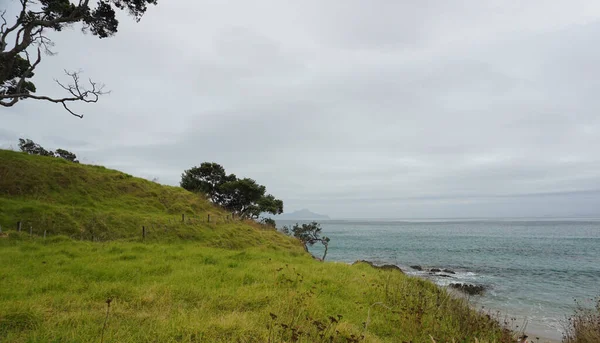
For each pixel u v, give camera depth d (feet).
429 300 34.96
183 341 17.49
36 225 60.23
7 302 21.58
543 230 430.61
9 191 71.82
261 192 150.10
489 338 25.34
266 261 50.98
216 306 25.11
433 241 249.14
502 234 343.67
